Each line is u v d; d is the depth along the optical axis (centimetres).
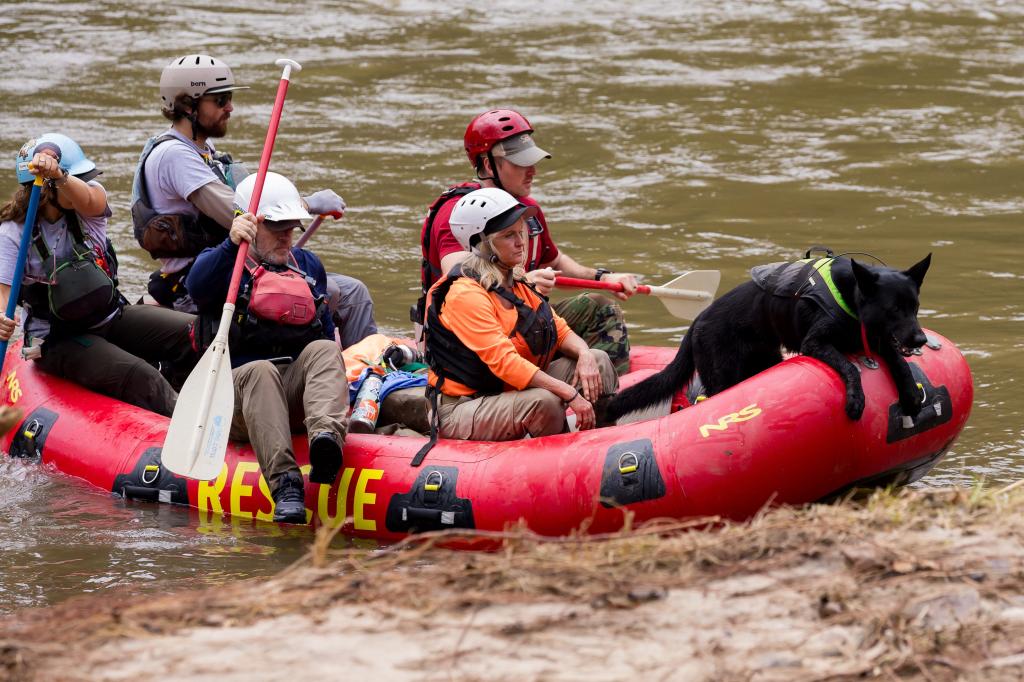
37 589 1636
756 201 4131
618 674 1145
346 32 6988
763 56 6381
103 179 4356
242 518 1928
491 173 2094
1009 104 5459
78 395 2200
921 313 2986
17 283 2059
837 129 5103
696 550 1360
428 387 1914
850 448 1702
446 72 6109
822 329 1717
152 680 1159
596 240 3703
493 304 1853
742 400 1706
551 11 7462
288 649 1204
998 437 2214
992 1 7538
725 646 1187
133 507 1978
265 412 1877
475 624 1233
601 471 1711
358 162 4653
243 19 7262
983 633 1209
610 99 5588
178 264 2278
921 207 4044
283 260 2003
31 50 6494
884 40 6694
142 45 6650
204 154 2327
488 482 1766
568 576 1314
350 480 1856
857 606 1245
